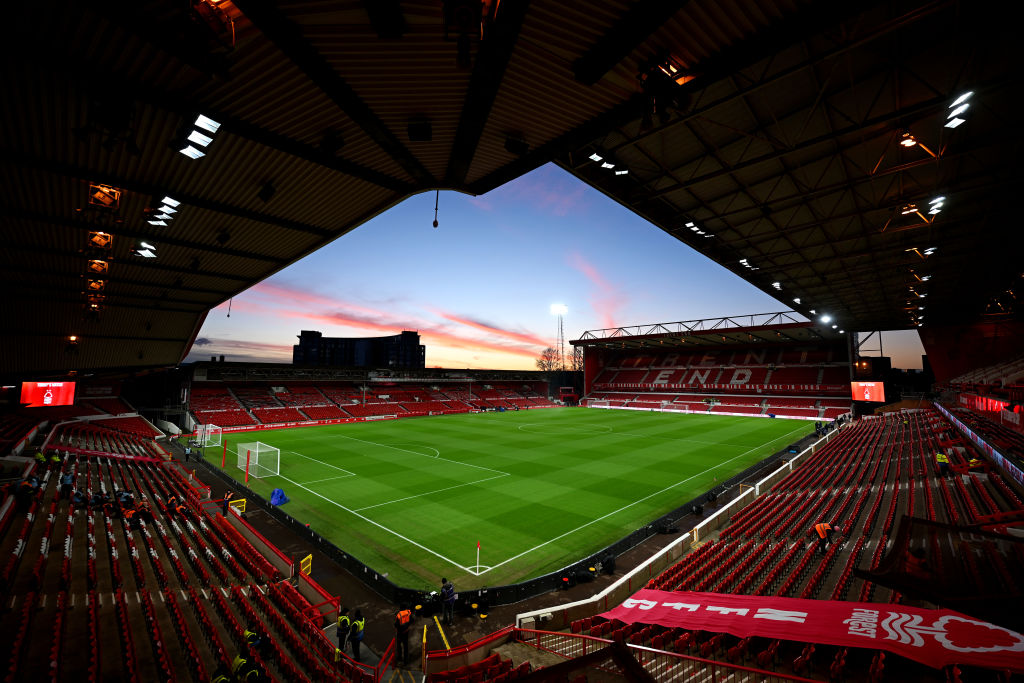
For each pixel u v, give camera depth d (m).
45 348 20.62
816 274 24.69
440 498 19.53
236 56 6.79
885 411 50.22
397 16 5.84
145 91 7.27
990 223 17.14
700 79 7.95
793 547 12.41
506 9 5.84
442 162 10.67
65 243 13.73
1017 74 8.76
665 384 68.19
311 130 8.93
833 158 12.88
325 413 49.94
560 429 42.28
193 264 16.55
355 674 7.95
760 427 43.50
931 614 6.13
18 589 9.30
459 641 9.47
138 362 27.50
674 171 13.57
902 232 18.39
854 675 6.28
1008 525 9.71
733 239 19.11
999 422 23.12
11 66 6.75
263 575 11.59
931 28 8.21
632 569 12.99
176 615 8.93
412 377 61.97
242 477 23.20
